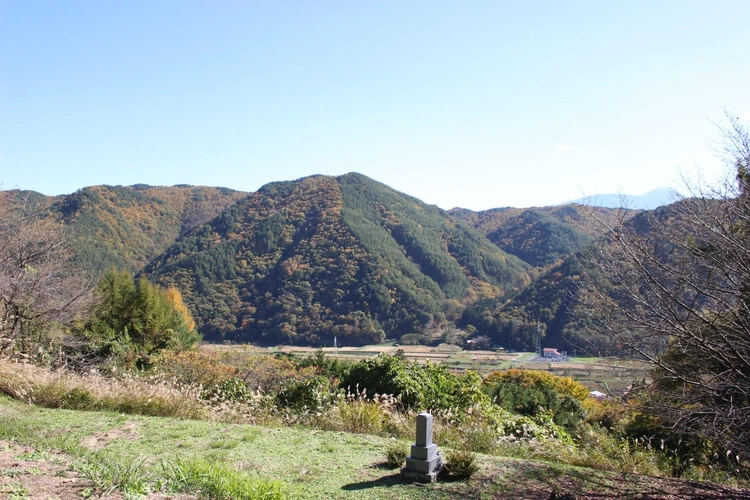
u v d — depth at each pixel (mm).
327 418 7223
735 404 4613
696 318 4871
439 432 6801
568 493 4281
